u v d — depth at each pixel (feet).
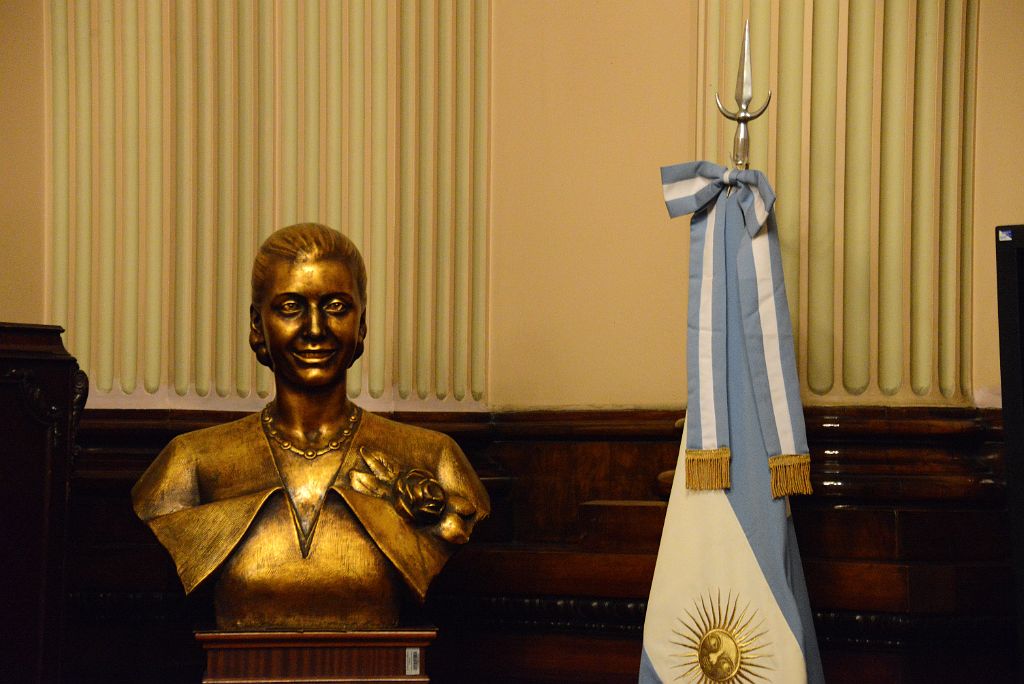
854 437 11.78
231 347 13.28
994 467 11.78
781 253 11.93
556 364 13.64
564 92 13.73
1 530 9.67
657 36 13.25
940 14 12.01
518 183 13.93
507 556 12.51
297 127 13.44
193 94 13.38
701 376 10.51
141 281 13.29
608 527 12.31
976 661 11.37
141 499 9.97
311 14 13.50
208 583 9.62
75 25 13.39
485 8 14.03
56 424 9.98
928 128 11.93
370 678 9.70
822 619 11.42
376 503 9.96
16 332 9.96
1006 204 12.06
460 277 13.89
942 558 11.44
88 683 12.40
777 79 12.21
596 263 13.48
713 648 10.19
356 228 13.52
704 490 10.43
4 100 13.39
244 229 13.33
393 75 13.69
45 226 13.33
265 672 9.61
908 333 11.87
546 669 12.41
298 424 10.21
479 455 13.79
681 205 10.73
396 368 13.52
